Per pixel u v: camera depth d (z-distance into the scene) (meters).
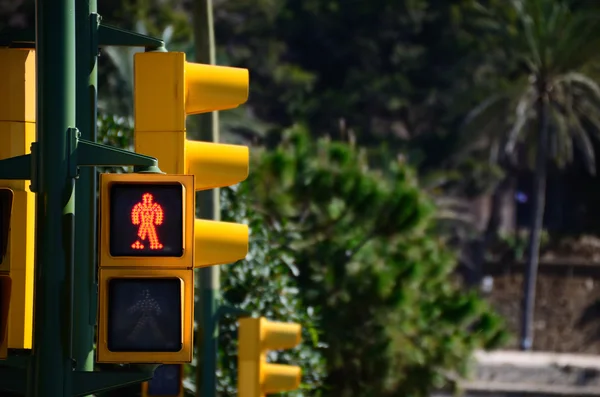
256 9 126.44
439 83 126.88
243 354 22.36
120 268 12.83
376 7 127.38
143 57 14.81
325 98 124.25
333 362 36.47
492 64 116.81
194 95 15.10
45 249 13.17
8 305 13.53
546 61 103.44
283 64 127.00
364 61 129.38
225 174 15.35
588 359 81.88
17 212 13.98
